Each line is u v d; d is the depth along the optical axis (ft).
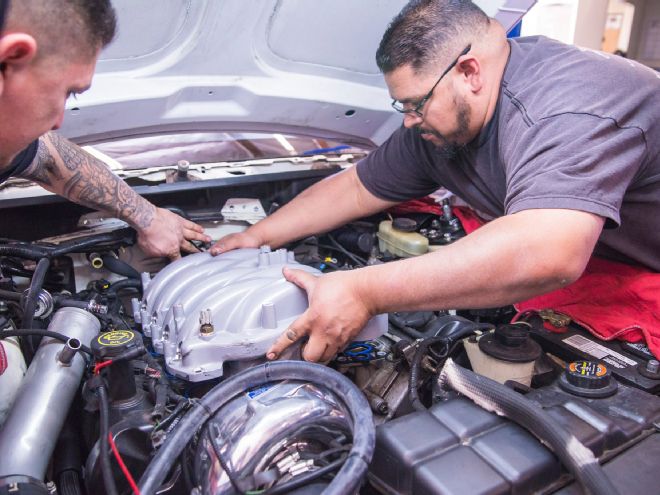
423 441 2.87
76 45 2.51
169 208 5.31
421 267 3.53
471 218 5.92
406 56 4.14
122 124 5.09
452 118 4.39
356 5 4.89
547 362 4.17
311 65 5.42
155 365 3.55
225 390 3.01
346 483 2.39
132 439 3.04
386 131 6.38
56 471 3.27
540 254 3.34
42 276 4.00
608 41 9.34
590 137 3.59
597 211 3.43
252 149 6.55
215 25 4.53
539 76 4.17
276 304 3.66
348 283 3.60
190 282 4.07
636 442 3.09
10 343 3.69
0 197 4.56
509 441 2.89
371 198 5.61
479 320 5.24
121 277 4.96
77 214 5.20
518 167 3.78
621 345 4.23
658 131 4.07
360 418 2.73
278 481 2.74
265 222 5.30
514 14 5.25
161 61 4.76
